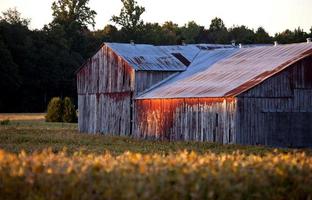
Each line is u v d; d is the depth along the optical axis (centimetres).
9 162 2525
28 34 16125
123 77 7844
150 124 7200
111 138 6675
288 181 2422
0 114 14100
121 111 7856
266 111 5925
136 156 2708
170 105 6831
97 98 8469
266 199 2311
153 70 7681
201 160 2548
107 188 2220
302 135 6116
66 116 11419
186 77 7488
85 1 18912
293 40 14888
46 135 6744
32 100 15625
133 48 8256
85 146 5306
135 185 2189
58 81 15862
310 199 2359
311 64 6203
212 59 7888
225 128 5966
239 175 2336
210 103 6191
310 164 2661
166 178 2238
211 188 2219
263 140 5903
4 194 2338
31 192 2294
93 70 8606
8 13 17275
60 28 17162
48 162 2542
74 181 2258
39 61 15712
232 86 6222
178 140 6600
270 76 5953
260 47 7575
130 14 19075
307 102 6172
